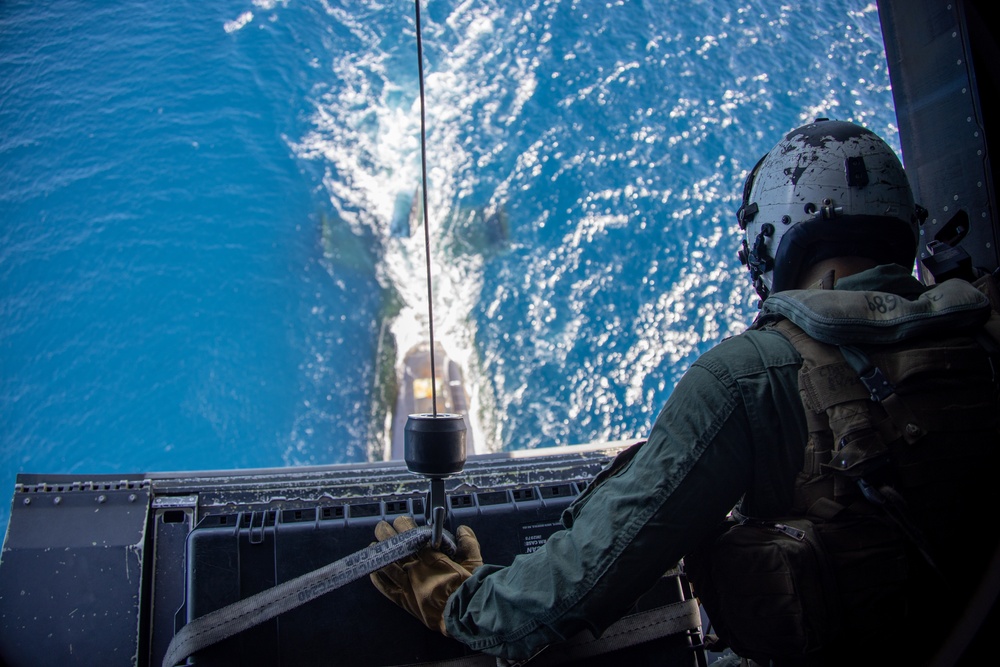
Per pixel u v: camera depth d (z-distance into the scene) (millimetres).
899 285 1529
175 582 2299
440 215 26078
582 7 29297
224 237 23875
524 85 28234
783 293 1515
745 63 26703
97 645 2182
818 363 1383
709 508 1386
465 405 21875
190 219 24031
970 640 1359
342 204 25953
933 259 1997
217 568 1881
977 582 1385
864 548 1346
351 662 1822
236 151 25625
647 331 23734
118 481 2400
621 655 1910
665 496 1376
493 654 1572
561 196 26172
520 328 23812
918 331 1381
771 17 27188
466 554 1924
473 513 2100
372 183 26734
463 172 27109
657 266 24609
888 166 1608
